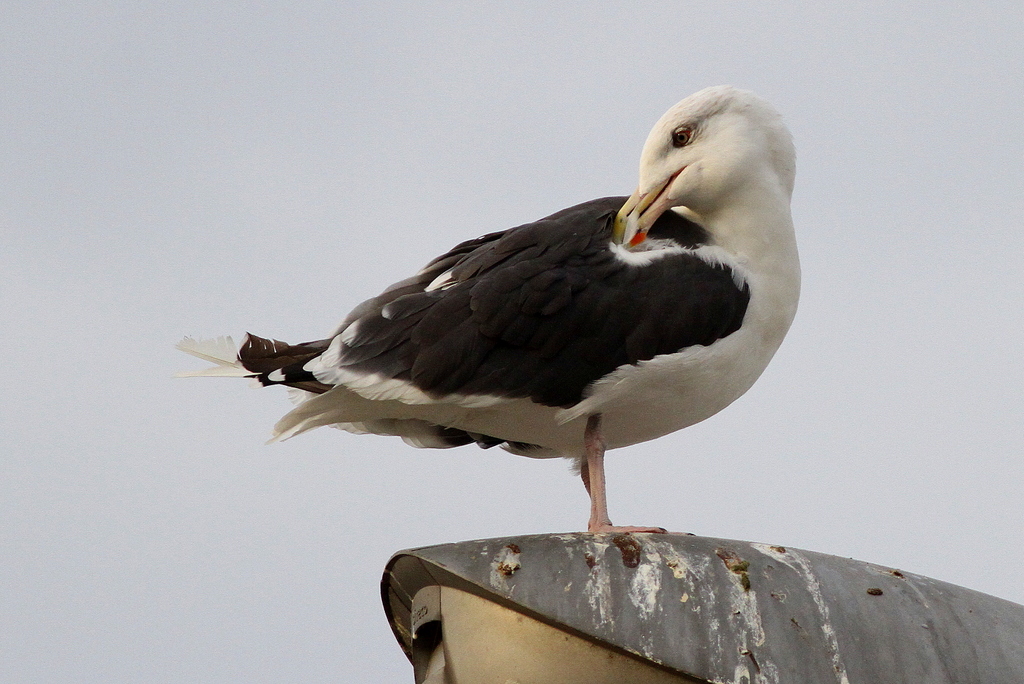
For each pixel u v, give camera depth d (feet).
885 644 25.39
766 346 36.35
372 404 34.78
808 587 26.04
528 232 35.17
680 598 25.64
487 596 26.73
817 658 25.07
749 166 36.22
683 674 25.03
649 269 34.55
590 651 25.73
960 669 25.38
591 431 35.70
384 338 33.91
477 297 33.76
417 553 27.68
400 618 31.58
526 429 36.42
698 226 37.17
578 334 33.78
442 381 33.37
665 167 36.91
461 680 26.94
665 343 34.01
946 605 26.63
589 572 26.13
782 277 36.11
